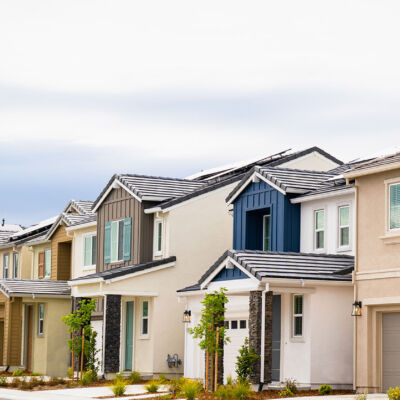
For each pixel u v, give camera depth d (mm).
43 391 30938
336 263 28922
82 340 34844
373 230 27031
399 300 25734
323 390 26422
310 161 40500
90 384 33500
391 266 26250
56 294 43406
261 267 27422
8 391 30797
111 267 40125
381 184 26891
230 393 25125
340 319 28141
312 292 27797
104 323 35406
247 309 31172
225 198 38188
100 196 41031
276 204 32906
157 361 35844
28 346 45938
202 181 41062
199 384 28094
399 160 25859
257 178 33812
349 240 30344
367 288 27000
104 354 35125
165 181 40000
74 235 45281
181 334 36531
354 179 28047
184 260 37031
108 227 40688
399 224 26172
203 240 37531
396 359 26312
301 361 28047
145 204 38281
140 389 30484
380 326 26891
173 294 36625
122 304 38406
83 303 35594
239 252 28609
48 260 50000
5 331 43719
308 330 27859
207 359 27812
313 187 32344
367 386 26609
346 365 28047
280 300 29781
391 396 22953
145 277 36188
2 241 56125
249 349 27406
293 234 32469
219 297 27797
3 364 43844
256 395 25766
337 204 30984
